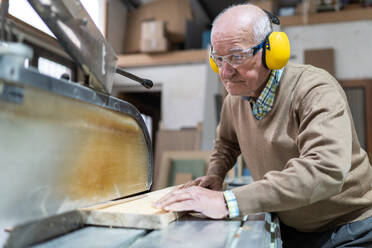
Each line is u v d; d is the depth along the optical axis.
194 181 1.19
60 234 0.66
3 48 0.49
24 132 0.54
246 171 2.95
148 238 0.64
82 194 0.70
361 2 4.34
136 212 0.75
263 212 0.81
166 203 0.81
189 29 4.77
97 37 0.74
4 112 0.49
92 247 0.58
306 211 1.03
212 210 0.79
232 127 1.36
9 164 0.52
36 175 0.57
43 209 0.60
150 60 4.76
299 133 0.94
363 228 1.01
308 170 0.78
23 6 1.05
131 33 5.11
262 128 1.08
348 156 0.81
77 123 0.66
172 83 4.84
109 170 0.80
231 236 0.66
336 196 0.99
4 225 0.52
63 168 0.64
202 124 4.30
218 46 0.95
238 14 0.94
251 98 1.10
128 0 5.02
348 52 4.19
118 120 0.82
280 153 1.04
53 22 0.66
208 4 5.46
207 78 4.22
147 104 6.29
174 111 4.81
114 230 0.72
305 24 4.30
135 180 0.93
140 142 0.95
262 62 0.95
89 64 0.70
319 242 1.11
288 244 1.23
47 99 0.57
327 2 4.27
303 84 0.97
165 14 4.93
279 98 1.02
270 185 0.79
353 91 4.09
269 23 0.97
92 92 0.69
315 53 4.18
